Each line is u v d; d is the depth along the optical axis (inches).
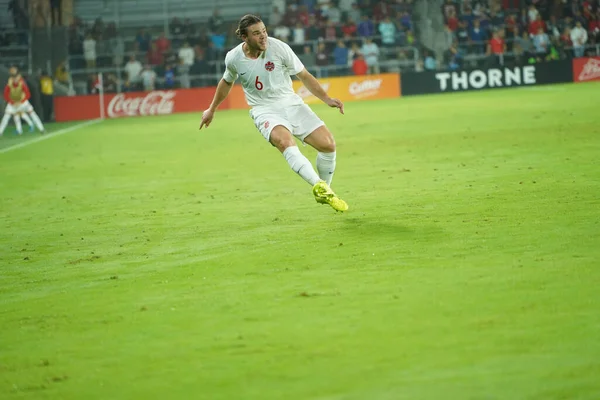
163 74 3014.3
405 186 880.9
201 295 512.4
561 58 3021.7
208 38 3051.2
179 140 1753.2
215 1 3312.0
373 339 405.4
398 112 2149.4
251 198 892.6
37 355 424.2
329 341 407.5
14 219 884.0
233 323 449.1
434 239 612.1
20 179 1239.5
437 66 3095.5
